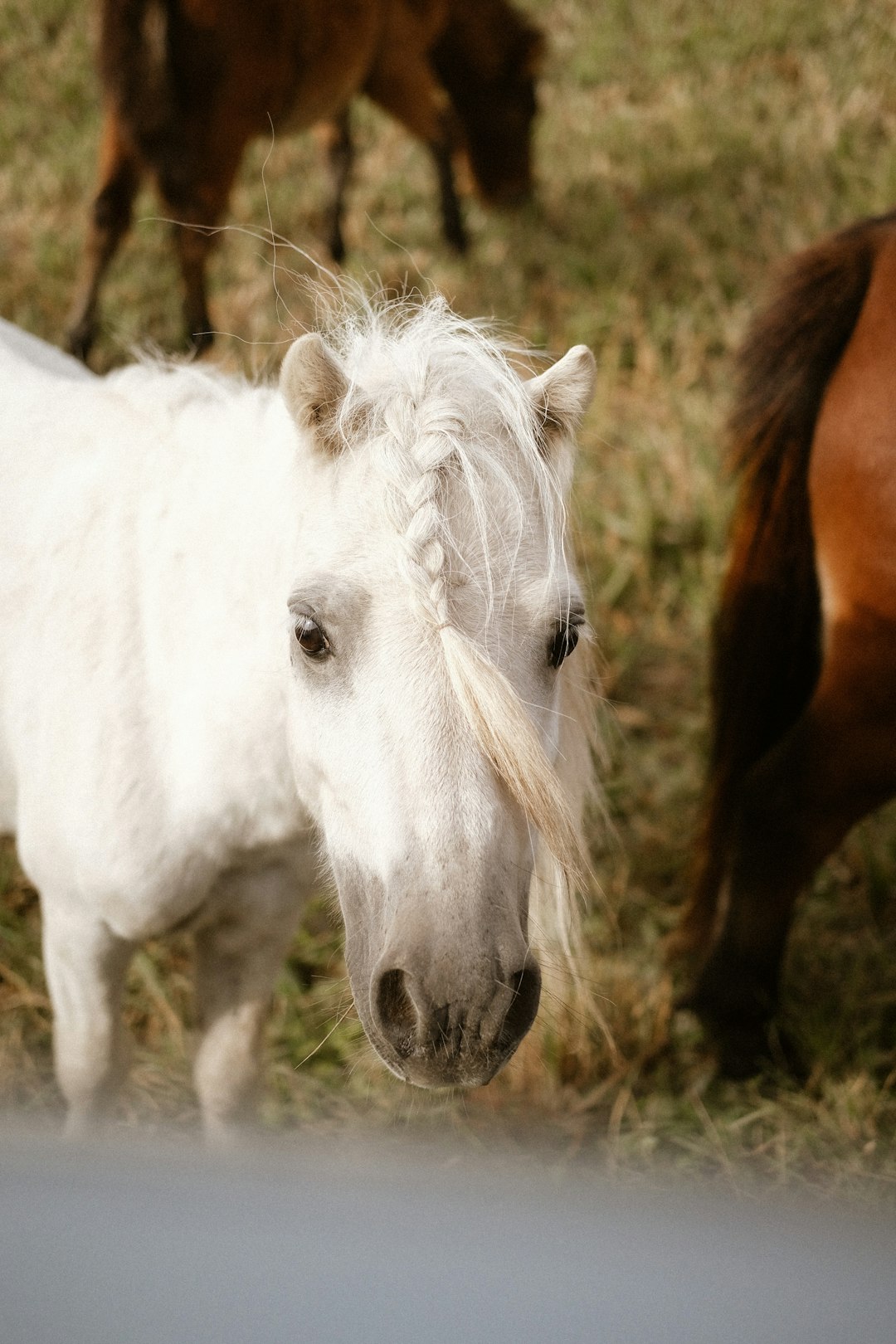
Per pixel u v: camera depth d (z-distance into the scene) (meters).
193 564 2.93
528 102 9.17
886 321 3.75
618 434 7.33
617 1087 4.27
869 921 4.97
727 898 4.32
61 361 4.38
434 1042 2.07
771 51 11.30
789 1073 4.38
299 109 7.92
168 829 3.00
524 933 2.23
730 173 9.70
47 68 10.71
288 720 2.72
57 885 3.18
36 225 8.94
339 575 2.25
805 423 4.00
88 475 3.22
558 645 2.36
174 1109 4.09
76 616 3.06
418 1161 3.92
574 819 2.96
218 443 3.01
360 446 2.37
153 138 6.85
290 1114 4.10
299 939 4.73
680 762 5.80
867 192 9.16
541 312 8.40
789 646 4.26
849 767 4.00
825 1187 3.91
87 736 3.00
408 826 2.13
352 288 3.39
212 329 7.44
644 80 11.15
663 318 8.09
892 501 3.67
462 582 2.20
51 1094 4.12
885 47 11.12
